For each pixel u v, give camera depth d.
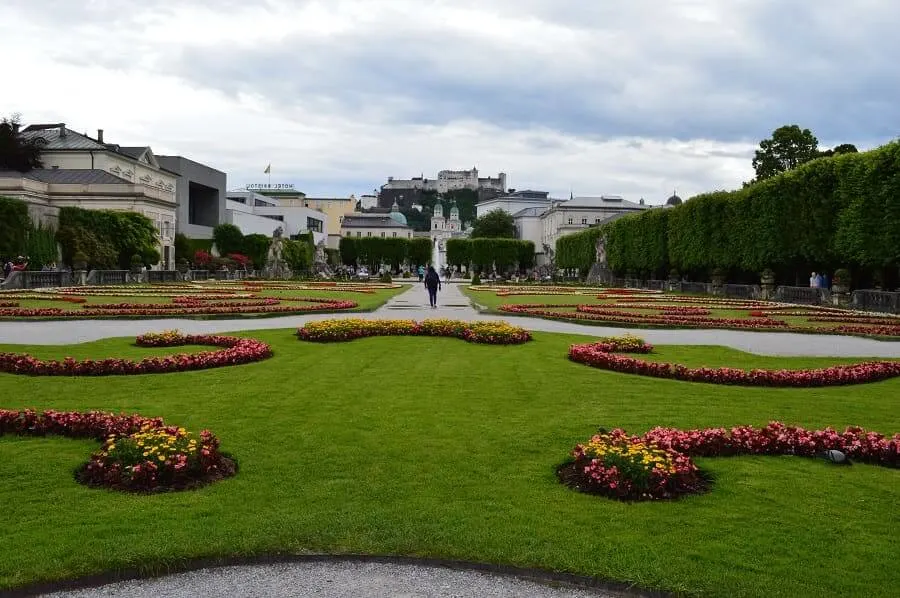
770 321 28.56
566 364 16.86
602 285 81.44
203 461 8.45
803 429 10.25
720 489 8.21
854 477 8.70
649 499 7.85
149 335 19.73
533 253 134.88
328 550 6.69
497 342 20.61
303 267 120.12
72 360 14.95
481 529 7.05
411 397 12.81
